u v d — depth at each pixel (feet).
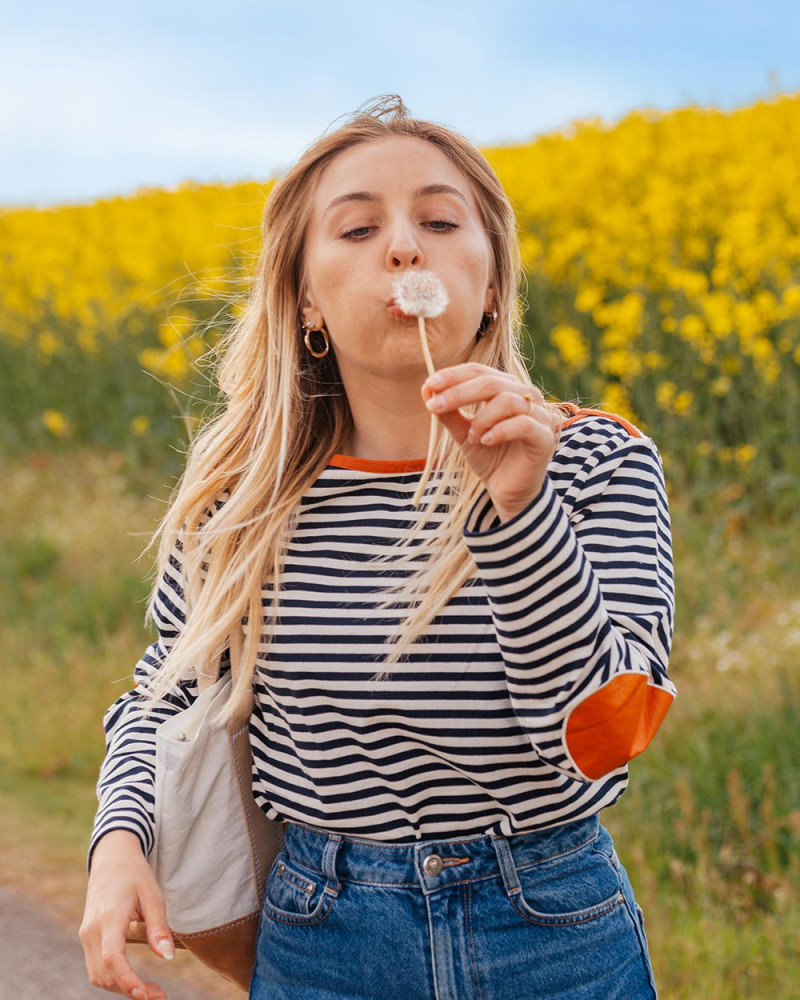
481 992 4.64
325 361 5.51
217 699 5.31
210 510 5.48
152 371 32.04
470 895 4.68
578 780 4.42
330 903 4.90
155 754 5.46
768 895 10.87
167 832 5.24
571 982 4.69
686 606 17.92
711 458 23.08
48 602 22.72
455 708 4.58
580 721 4.05
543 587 3.97
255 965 5.40
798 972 9.48
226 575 5.07
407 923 4.70
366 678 4.68
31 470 31.81
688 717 13.74
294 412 5.30
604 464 4.74
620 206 32.99
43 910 12.22
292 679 4.87
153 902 4.76
